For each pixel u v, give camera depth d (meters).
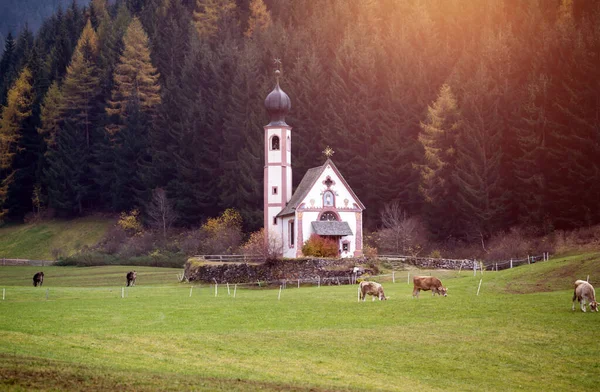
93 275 86.69
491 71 102.56
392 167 103.94
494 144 97.31
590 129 88.75
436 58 111.56
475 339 31.88
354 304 42.59
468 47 110.44
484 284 48.84
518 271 51.66
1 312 39.19
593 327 33.16
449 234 97.44
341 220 82.56
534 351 29.80
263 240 80.44
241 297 49.69
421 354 29.58
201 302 45.75
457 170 95.56
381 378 25.86
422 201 101.06
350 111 111.88
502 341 31.39
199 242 105.44
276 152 87.88
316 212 81.69
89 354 27.20
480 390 24.88
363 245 91.50
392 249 91.50
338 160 110.25
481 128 96.94
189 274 70.94
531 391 24.94
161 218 119.81
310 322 36.47
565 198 87.94
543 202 89.62
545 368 27.61
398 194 104.00
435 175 97.50
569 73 94.62
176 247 108.19
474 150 95.75
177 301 46.56
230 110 121.81
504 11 115.50
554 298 40.78
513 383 25.83
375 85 113.62
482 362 28.41
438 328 34.25
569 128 91.75
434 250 89.62
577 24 104.88
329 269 65.81
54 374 22.45
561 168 89.75
